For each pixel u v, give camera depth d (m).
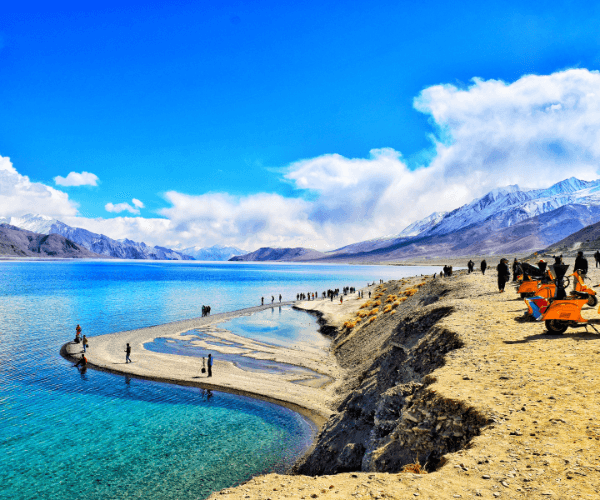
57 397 30.05
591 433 6.33
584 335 12.42
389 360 19.00
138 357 41.25
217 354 42.69
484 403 8.16
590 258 76.69
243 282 174.62
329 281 182.62
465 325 15.98
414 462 8.83
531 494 5.06
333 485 6.76
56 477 19.02
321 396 29.39
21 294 112.25
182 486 18.27
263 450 21.70
